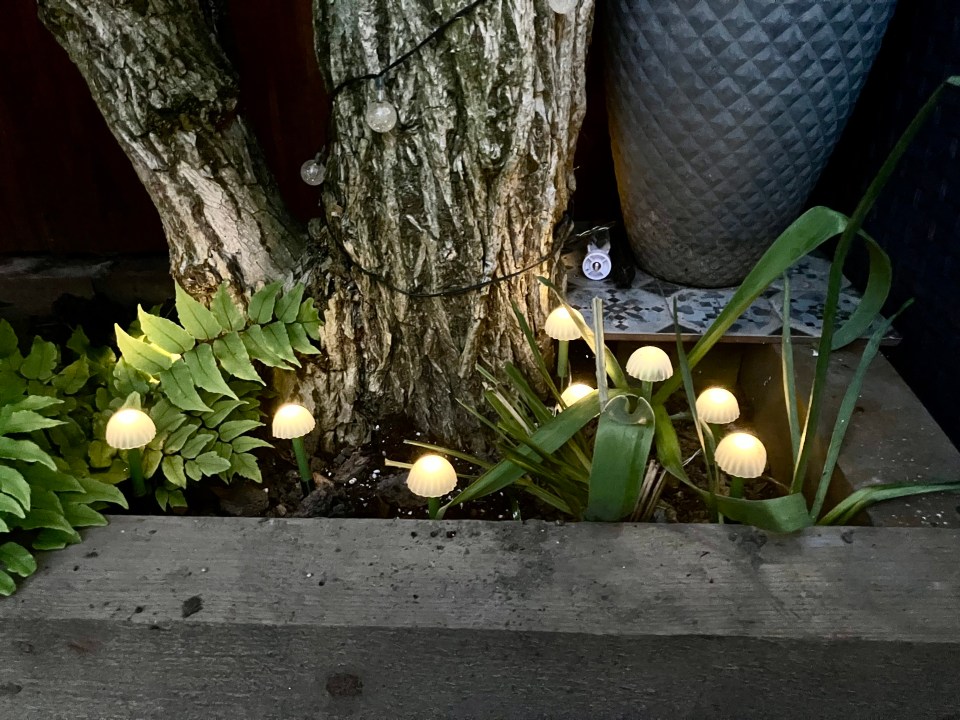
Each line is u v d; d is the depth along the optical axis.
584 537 0.73
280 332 0.92
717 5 0.82
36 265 1.28
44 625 0.67
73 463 0.88
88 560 0.73
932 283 0.94
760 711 0.62
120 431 0.80
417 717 0.63
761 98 0.87
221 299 0.93
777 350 0.99
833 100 0.90
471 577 0.70
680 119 0.91
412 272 0.90
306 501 0.92
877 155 1.05
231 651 0.66
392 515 0.91
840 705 0.62
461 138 0.82
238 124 0.94
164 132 0.88
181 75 0.85
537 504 0.91
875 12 0.85
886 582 0.69
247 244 0.97
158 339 0.91
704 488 0.92
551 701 0.63
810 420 0.72
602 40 0.98
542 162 0.85
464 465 0.98
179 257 0.97
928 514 0.76
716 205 0.98
